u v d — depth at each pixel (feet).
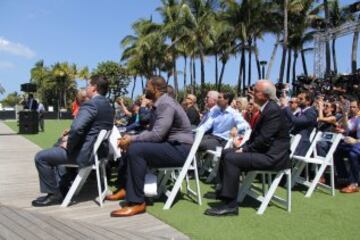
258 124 16.72
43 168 17.44
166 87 17.51
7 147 41.93
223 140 23.12
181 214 16.35
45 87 230.27
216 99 24.82
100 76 18.08
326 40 81.46
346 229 14.62
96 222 15.38
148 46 141.49
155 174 18.90
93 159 17.46
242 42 113.80
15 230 14.39
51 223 15.24
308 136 21.94
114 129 19.10
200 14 115.85
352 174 20.74
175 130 17.31
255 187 21.53
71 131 16.80
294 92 63.82
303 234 14.06
